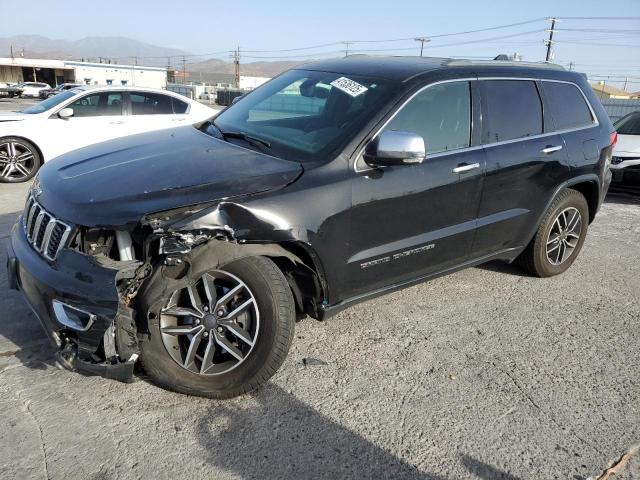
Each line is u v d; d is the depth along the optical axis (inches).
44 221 111.6
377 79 142.8
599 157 188.4
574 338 151.2
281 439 103.6
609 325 160.6
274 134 138.6
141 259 106.0
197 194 106.3
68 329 105.1
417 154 120.9
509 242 169.8
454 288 180.7
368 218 126.6
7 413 104.9
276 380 122.3
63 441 98.8
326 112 139.2
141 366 116.6
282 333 111.9
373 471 97.3
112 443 99.3
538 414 115.9
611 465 102.0
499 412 115.7
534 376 130.6
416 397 119.2
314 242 116.6
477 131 150.9
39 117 321.4
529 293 180.2
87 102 337.4
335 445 103.0
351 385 122.1
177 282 103.4
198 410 110.3
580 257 223.0
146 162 121.9
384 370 129.0
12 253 119.0
